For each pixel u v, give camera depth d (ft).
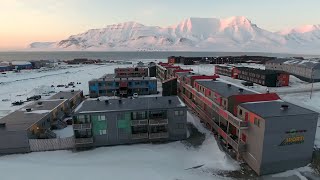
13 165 116.57
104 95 261.85
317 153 118.73
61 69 578.25
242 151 118.01
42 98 258.98
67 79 403.75
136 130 139.95
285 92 263.90
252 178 106.52
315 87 291.79
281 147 107.04
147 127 139.95
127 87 262.88
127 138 138.31
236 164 117.70
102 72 507.30
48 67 632.79
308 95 247.09
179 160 120.88
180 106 140.77
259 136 106.22
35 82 374.02
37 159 122.72
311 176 106.32
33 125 137.59
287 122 104.83
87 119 132.77
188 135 149.38
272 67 433.07
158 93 273.75
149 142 140.36
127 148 133.49
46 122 155.63
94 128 134.41
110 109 137.08
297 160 110.93
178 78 247.09
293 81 338.54
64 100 196.34
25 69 584.40
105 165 116.06
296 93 258.16
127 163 117.60
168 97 165.17
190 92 205.87
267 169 108.37
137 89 266.77
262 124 103.45
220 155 124.06
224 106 142.41
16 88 323.57
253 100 129.70
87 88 315.78
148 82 266.16
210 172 111.14
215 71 454.40
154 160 120.47
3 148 128.98
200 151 129.80
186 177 106.63
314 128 109.29
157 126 140.36
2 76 450.30
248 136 115.34
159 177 106.01
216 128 146.51
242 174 109.60
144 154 126.21
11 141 128.77
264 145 104.73
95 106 143.43
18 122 141.49
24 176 106.63
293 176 107.04
